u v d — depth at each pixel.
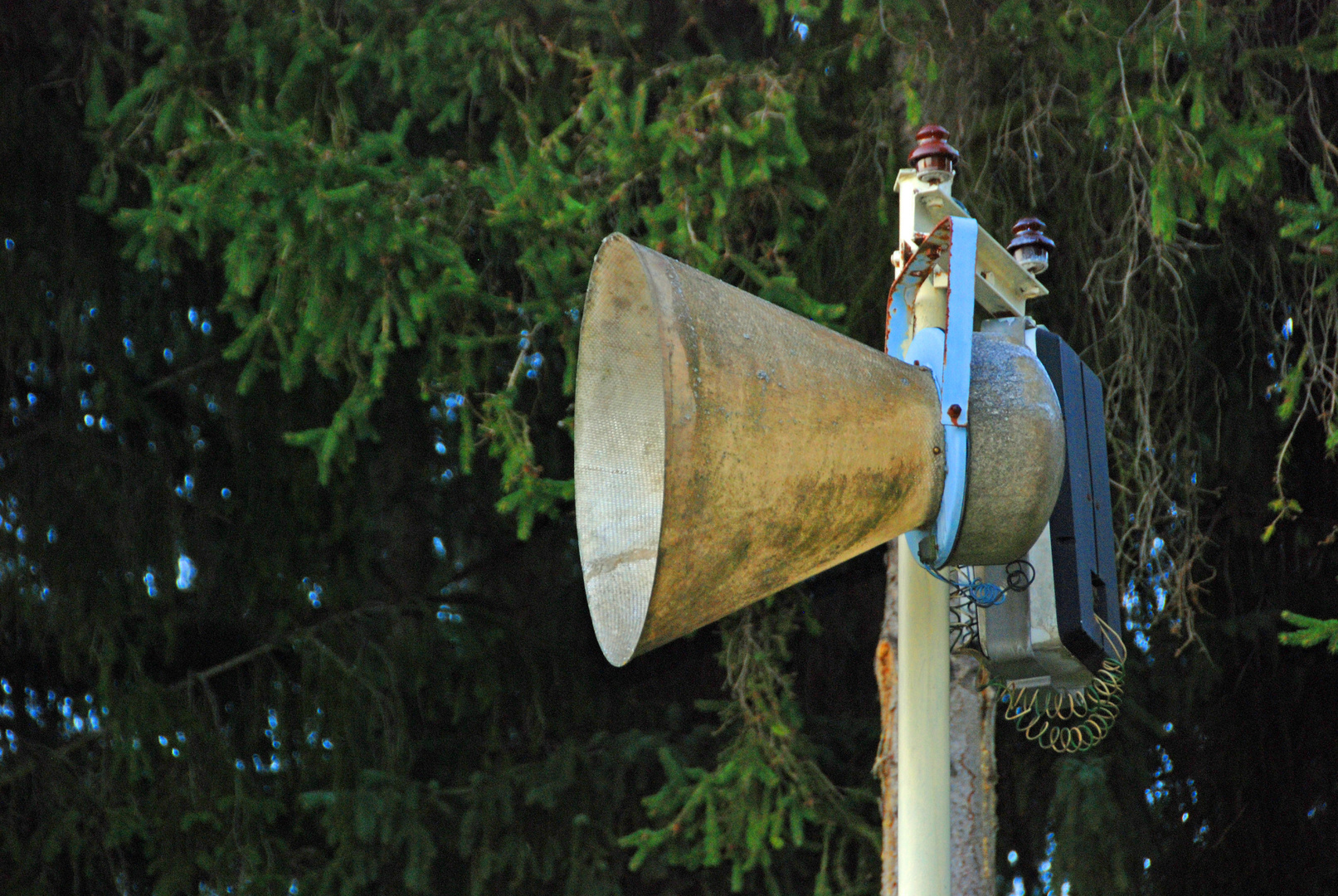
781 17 17.45
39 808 17.95
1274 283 15.87
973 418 6.39
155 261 18.02
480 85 14.79
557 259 13.47
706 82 14.05
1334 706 19.27
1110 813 16.33
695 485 5.40
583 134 14.77
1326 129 16.02
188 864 17.72
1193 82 12.45
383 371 12.86
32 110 17.41
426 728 20.41
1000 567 7.32
